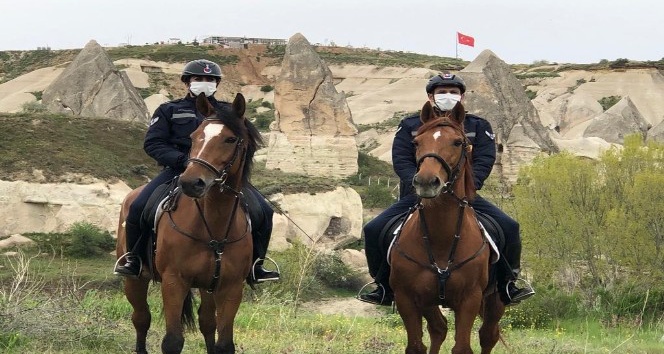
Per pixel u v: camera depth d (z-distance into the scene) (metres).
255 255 9.01
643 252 26.38
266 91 140.12
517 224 8.84
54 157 43.81
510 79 69.06
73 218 40.56
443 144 7.63
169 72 142.38
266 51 158.88
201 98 7.97
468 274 8.00
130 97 64.06
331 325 14.84
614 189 28.88
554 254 28.44
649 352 13.11
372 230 8.80
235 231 8.23
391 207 8.91
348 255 42.91
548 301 20.98
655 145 30.17
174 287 8.09
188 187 7.51
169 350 7.87
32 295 12.76
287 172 62.34
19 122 46.81
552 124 113.50
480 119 8.74
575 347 12.91
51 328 10.27
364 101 128.12
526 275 29.72
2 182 41.06
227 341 8.23
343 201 50.47
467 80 68.31
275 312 16.75
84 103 63.47
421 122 8.28
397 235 8.41
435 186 7.45
